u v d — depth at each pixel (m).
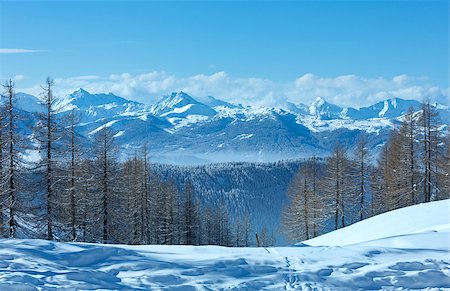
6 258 10.43
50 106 23.70
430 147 35.16
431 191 36.44
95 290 8.45
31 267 9.71
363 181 39.81
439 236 13.32
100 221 28.95
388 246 12.55
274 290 8.74
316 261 10.62
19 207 22.92
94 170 28.77
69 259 10.56
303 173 46.00
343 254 11.25
